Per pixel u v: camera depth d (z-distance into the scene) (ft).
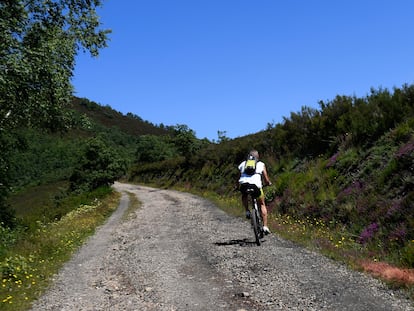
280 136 56.65
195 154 114.11
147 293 16.96
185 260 22.52
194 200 68.74
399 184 26.08
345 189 31.94
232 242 26.81
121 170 149.89
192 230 33.83
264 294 15.70
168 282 18.35
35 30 44.47
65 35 50.03
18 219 56.13
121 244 30.30
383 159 30.76
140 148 240.53
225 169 80.18
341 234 26.35
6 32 38.60
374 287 15.72
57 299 17.17
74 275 21.57
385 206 25.13
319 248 23.29
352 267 18.78
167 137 247.70
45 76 41.24
